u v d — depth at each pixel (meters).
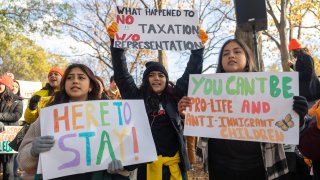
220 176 3.03
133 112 2.97
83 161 2.70
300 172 4.22
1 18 19.80
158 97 3.78
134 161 2.83
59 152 2.67
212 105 3.15
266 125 2.90
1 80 6.55
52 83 4.99
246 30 5.96
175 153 3.63
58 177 2.67
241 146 2.98
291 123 2.81
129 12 3.98
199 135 3.13
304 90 5.70
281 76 2.95
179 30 4.02
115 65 3.98
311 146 2.52
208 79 3.23
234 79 3.12
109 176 2.78
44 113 2.74
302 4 21.08
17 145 3.93
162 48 3.93
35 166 2.71
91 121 2.80
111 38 3.96
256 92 3.00
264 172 2.91
